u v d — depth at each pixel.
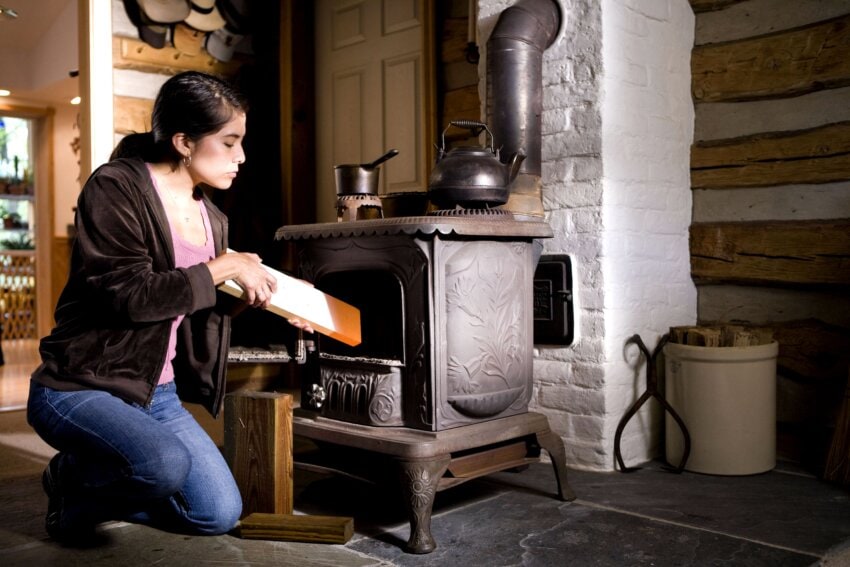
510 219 2.03
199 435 1.85
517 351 2.06
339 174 2.23
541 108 2.49
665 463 2.59
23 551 1.75
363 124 3.94
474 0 3.20
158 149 1.77
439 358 1.87
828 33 2.52
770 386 2.44
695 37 2.85
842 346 2.53
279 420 1.93
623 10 2.55
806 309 2.61
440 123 3.54
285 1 4.12
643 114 2.63
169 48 3.86
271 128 4.21
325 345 2.15
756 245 2.68
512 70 2.42
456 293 1.90
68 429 1.63
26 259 7.40
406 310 1.91
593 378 2.49
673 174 2.76
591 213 2.51
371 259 1.98
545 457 2.61
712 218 2.81
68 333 1.69
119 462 1.62
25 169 7.56
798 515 2.00
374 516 2.01
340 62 4.05
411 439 1.84
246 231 4.08
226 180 1.77
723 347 2.39
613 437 2.50
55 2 5.73
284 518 1.85
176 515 1.81
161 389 1.85
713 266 2.79
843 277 2.49
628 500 2.14
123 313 1.59
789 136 2.62
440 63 3.55
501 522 1.95
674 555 1.72
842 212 2.51
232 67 4.09
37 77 6.56
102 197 1.64
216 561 1.69
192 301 1.62
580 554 1.72
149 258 1.65
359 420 1.97
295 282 1.85
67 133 7.21
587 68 2.51
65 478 1.74
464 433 1.89
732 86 2.74
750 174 2.70
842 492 2.22
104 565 1.66
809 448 2.58
